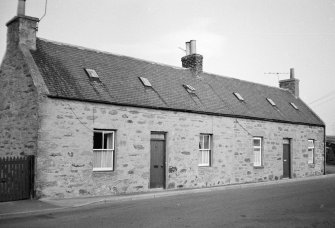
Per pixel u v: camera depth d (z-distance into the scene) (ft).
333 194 48.93
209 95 67.05
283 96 91.45
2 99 50.72
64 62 50.29
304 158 83.41
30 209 35.40
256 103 76.48
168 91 59.62
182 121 57.57
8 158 40.19
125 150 49.83
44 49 50.19
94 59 55.62
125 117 50.08
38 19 48.80
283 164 77.97
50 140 42.80
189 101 60.54
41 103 42.37
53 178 42.80
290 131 79.71
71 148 44.50
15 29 48.57
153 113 53.47
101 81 51.19
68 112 44.52
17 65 47.50
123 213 34.24
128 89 53.31
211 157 62.18
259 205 39.11
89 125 46.34
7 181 40.04
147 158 52.24
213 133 62.39
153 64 65.51
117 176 48.73
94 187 46.32
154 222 30.07
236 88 78.02
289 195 47.83
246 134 68.64
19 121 46.03
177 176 56.29
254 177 69.67
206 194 49.73
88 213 34.32
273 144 74.84
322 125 89.76
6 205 37.65
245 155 68.08
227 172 64.28
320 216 33.17
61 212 35.09
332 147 118.93
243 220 31.04
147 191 51.67
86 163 45.78
